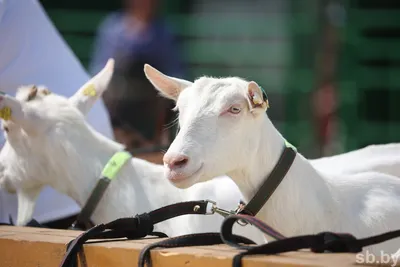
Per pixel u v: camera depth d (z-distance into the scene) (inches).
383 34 648.4
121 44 552.4
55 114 305.4
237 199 293.0
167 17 651.5
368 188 268.4
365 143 637.3
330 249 186.2
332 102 636.7
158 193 302.0
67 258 202.8
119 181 300.8
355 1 650.2
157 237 224.2
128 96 518.3
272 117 670.5
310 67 658.2
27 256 215.8
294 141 648.4
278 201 250.4
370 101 655.1
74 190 305.0
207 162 240.1
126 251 196.1
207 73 673.0
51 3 665.0
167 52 561.3
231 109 242.7
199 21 666.8
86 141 306.2
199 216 291.9
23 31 347.3
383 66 643.5
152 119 506.6
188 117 243.1
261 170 250.5
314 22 655.8
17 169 312.5
